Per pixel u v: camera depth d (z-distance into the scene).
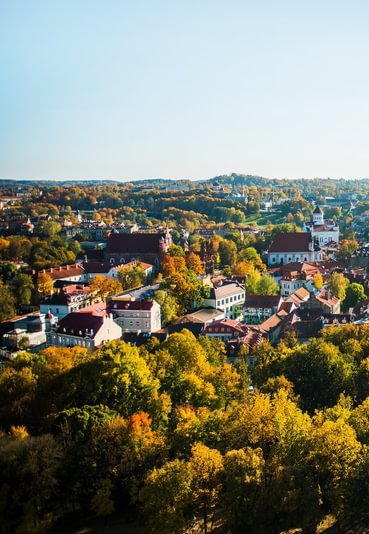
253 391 162.75
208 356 181.12
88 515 116.38
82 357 172.25
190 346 169.50
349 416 128.62
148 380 143.25
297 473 106.06
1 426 135.50
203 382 152.00
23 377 147.88
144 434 120.38
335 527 111.12
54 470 110.50
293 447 114.06
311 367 161.25
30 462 109.06
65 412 125.56
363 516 104.31
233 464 105.56
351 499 104.06
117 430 119.00
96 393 137.38
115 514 117.75
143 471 114.31
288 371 163.62
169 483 103.62
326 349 162.88
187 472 104.62
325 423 114.56
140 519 109.12
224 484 107.19
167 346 171.62
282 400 128.88
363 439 119.50
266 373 168.50
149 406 135.88
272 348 190.00
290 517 102.44
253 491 103.50
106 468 114.94
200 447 109.94
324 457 109.62
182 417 127.75
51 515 107.44
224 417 125.50
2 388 147.38
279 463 111.06
